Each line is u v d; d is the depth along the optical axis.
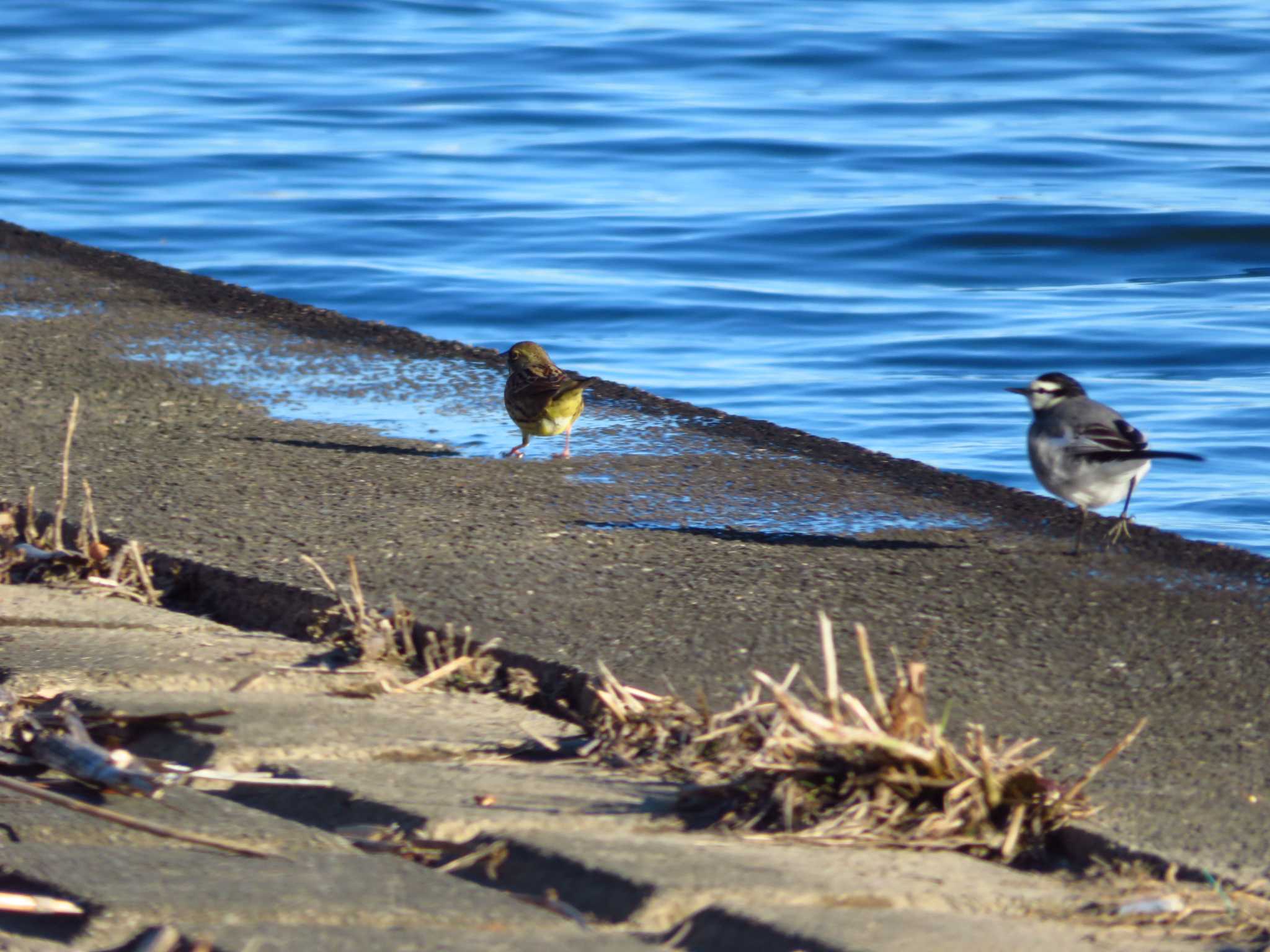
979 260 27.97
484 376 14.66
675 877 5.89
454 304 25.05
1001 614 9.00
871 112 40.25
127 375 13.78
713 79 44.19
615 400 14.18
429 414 13.43
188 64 45.81
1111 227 29.70
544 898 5.82
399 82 43.31
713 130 37.91
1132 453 10.09
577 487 11.47
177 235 29.00
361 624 8.45
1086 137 37.47
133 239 28.67
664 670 8.05
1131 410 20.23
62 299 16.05
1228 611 9.07
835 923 5.62
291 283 26.11
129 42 49.16
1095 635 8.70
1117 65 46.41
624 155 35.72
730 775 6.92
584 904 5.86
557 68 45.44
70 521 10.20
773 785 6.65
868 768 6.63
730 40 49.34
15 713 7.19
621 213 30.83
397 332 15.82
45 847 6.09
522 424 12.42
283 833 6.28
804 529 10.58
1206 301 25.53
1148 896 5.99
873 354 22.75
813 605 9.06
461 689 8.09
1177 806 6.70
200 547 9.78
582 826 6.40
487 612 8.80
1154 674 8.17
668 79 44.06
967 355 22.72
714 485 11.62
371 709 7.64
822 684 7.91
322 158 35.16
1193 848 6.32
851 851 6.30
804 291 26.20
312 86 42.72
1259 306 25.20
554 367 12.91
